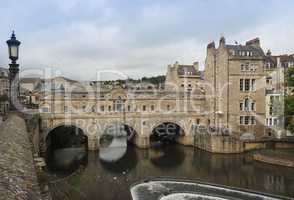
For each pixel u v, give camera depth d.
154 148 71.19
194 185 40.41
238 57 67.81
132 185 40.38
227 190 37.84
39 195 9.55
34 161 14.87
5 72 102.56
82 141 80.75
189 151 66.50
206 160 56.22
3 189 8.02
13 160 11.60
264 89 69.00
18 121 23.44
